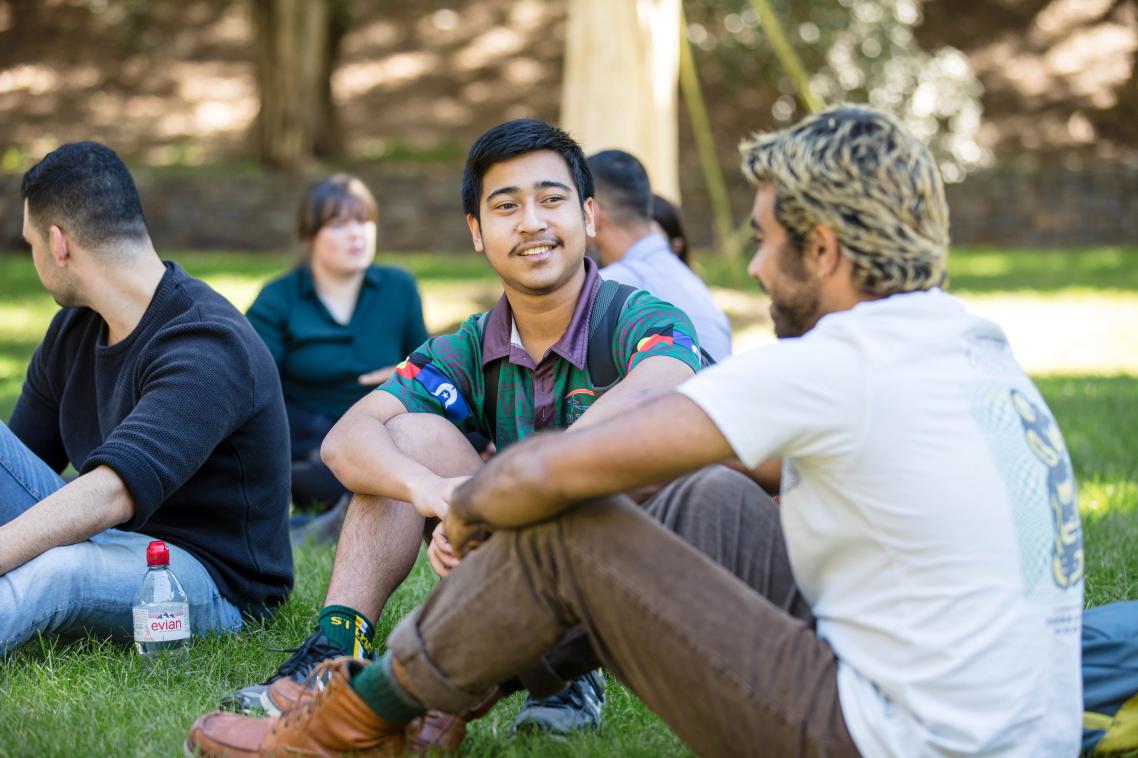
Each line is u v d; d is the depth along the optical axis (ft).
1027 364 31.48
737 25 60.44
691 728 6.98
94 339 11.13
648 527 6.93
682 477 7.78
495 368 9.48
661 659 6.85
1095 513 14.76
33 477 10.52
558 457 6.59
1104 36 77.61
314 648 9.02
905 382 6.53
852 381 6.50
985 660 6.46
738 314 35.76
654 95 32.17
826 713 6.63
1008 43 77.46
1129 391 24.48
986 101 73.87
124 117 72.49
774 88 67.67
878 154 6.68
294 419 17.81
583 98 32.30
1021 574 6.55
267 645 10.66
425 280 44.32
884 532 6.56
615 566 6.85
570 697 8.84
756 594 6.94
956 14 78.79
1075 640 6.88
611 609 6.91
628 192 14.57
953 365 6.64
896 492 6.50
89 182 10.45
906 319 6.72
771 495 8.66
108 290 10.62
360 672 7.66
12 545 9.43
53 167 10.45
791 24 60.23
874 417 6.49
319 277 18.22
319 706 7.60
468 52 78.79
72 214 10.41
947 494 6.48
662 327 9.15
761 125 70.79
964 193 62.39
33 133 70.23
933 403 6.53
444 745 7.99
